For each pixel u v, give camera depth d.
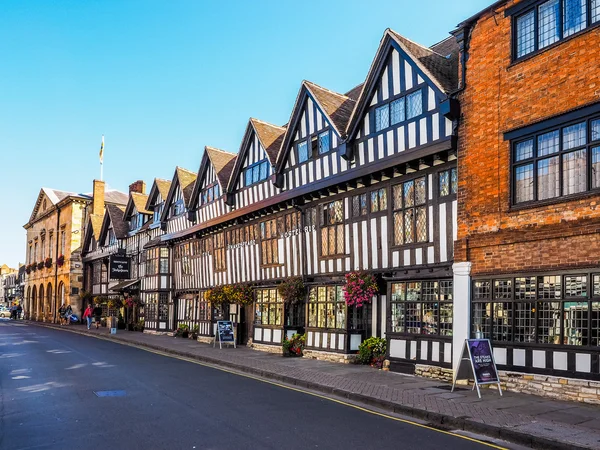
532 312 9.70
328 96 16.30
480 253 10.72
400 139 12.80
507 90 10.45
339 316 14.87
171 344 21.11
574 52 9.27
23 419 8.05
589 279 8.80
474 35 11.29
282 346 16.98
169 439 6.76
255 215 19.41
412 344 12.25
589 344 8.76
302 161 16.52
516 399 9.05
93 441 6.71
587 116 8.99
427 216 12.21
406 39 13.27
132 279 33.78
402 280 12.66
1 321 51.25
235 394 10.09
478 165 10.90
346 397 9.80
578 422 7.33
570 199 9.16
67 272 44.00
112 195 47.25
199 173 24.17
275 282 18.17
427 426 7.63
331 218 15.48
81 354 17.80
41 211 53.50
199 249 24.59
